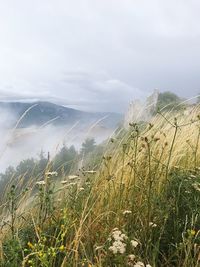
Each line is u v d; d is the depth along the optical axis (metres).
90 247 3.70
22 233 3.80
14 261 3.22
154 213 4.05
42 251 3.05
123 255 3.15
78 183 4.45
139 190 4.46
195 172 4.86
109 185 4.41
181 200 4.25
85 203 4.06
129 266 3.14
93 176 4.99
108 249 3.27
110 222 4.02
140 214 4.03
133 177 4.66
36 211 4.13
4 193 4.27
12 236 3.56
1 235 3.71
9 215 4.03
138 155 5.02
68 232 3.77
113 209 4.21
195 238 3.49
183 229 3.89
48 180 4.32
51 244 3.47
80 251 3.65
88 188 4.39
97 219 4.04
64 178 4.65
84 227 3.87
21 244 3.55
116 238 3.25
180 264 3.46
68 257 3.34
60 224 3.87
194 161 5.11
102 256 3.40
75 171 4.89
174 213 3.98
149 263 3.46
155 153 5.20
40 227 3.80
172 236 3.80
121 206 4.26
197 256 3.47
